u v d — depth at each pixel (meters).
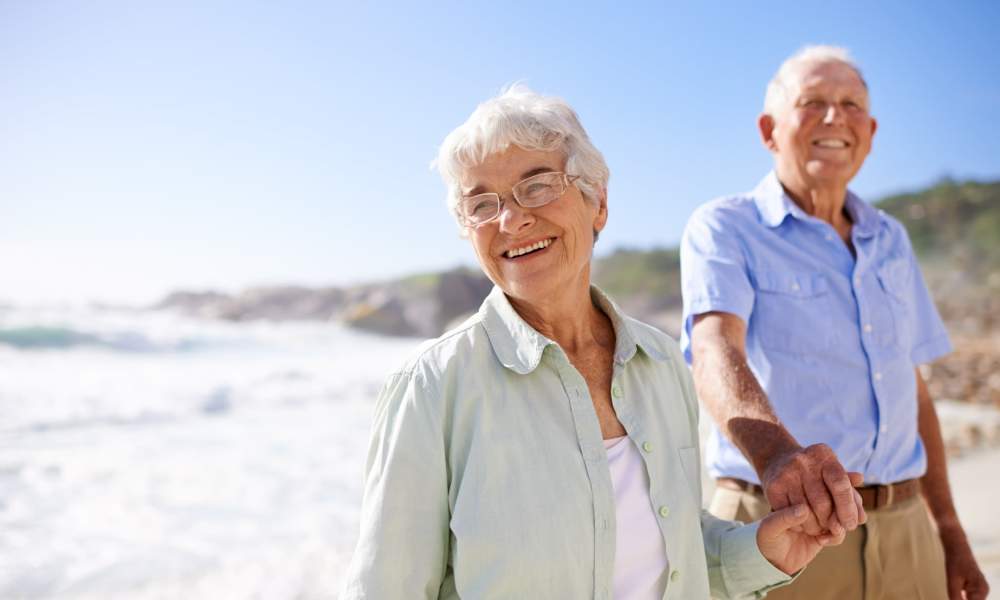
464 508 1.49
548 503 1.51
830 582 2.30
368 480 1.57
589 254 1.74
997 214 34.84
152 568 4.75
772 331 2.39
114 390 13.45
